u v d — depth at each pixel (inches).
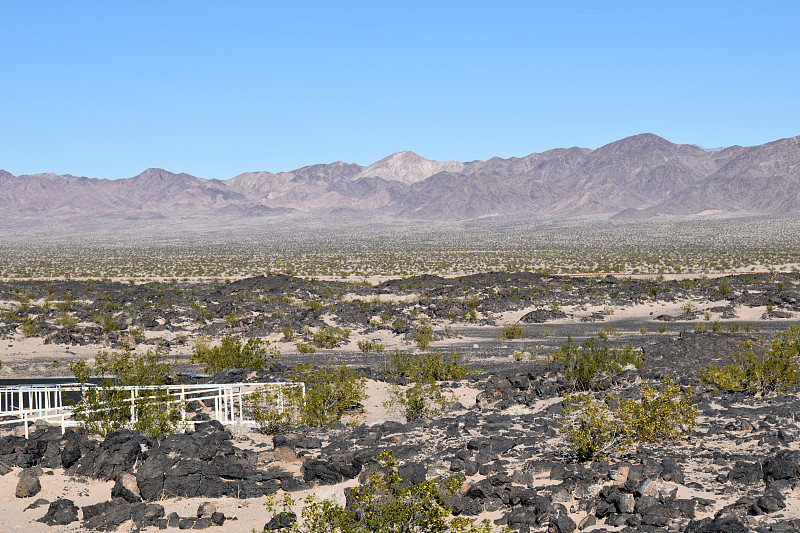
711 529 426.6
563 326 2021.4
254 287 2928.2
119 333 1827.0
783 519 459.2
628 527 470.6
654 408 701.9
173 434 757.9
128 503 578.2
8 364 1505.9
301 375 1079.0
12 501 604.7
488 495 542.3
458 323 2096.5
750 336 1515.7
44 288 2908.5
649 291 2573.8
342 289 2915.8
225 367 1278.3
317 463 617.6
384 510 467.2
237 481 611.2
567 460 624.1
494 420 821.9
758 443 649.0
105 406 816.9
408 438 753.0
